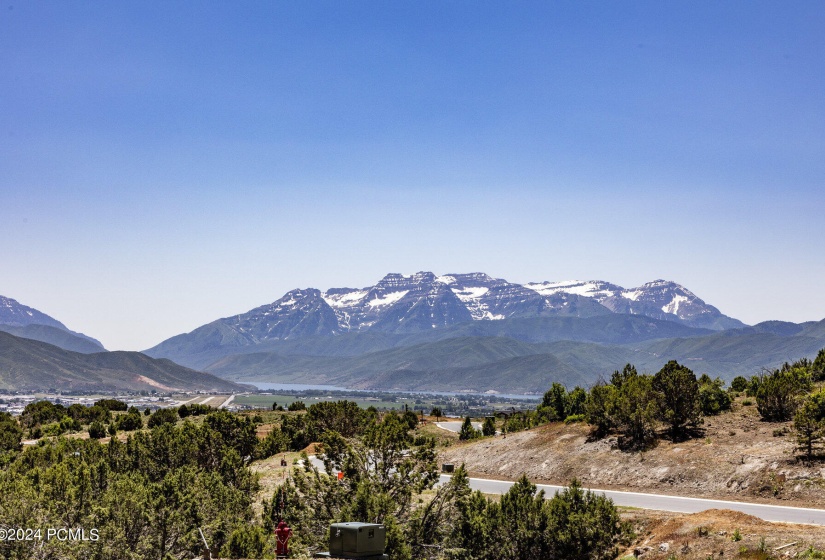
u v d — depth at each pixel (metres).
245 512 38.59
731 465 43.72
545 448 57.22
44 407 123.81
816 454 41.66
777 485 40.19
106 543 32.62
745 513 34.31
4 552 31.14
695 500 40.22
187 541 33.84
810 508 36.50
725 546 28.75
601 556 31.31
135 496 34.69
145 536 34.00
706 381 57.12
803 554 26.08
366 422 81.56
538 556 31.56
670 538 31.19
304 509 33.97
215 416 68.94
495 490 48.88
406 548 29.69
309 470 35.75
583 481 49.25
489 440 68.12
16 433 90.56
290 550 31.53
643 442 51.09
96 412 122.44
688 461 46.06
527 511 32.09
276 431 80.25
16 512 32.25
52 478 37.34
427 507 33.56
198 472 46.34
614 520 31.92
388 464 35.88
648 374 56.75
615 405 53.25
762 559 26.86
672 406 51.62
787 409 49.25
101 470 40.59
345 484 34.72
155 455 49.38
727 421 51.69
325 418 80.62
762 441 45.94
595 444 53.88
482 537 31.83
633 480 46.78
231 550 30.45
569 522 31.34
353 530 22.97
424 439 37.31
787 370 58.41
